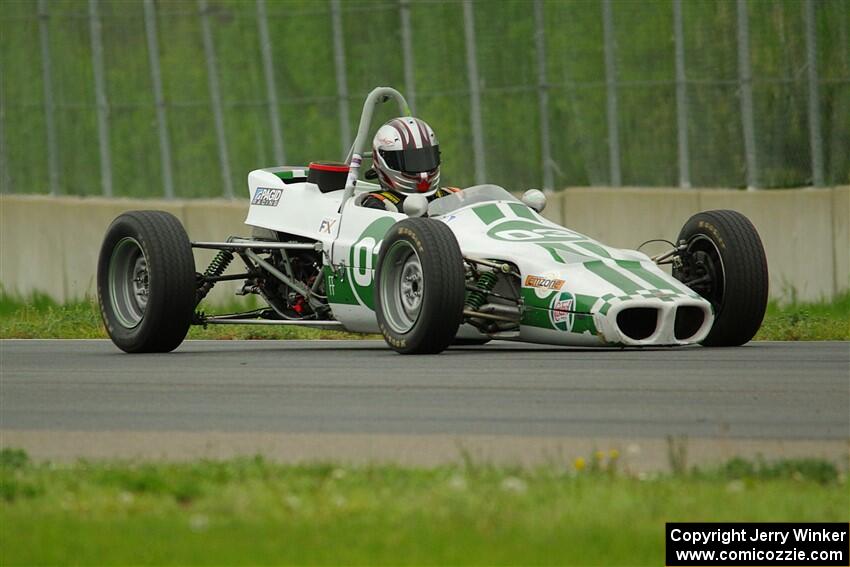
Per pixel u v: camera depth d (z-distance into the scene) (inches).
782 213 2381.9
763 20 2482.8
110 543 653.9
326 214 1611.7
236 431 956.6
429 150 1616.6
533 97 2544.3
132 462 832.3
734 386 1139.3
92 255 2694.4
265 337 1844.2
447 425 965.2
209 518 699.4
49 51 2854.3
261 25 2696.9
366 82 2640.3
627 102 2500.0
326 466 800.9
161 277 1523.1
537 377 1204.5
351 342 1737.2
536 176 2544.3
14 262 2758.4
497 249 1450.5
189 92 2741.1
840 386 1139.3
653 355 1382.9
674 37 2482.8
